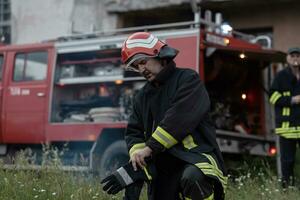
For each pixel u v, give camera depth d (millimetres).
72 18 15094
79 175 7516
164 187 4270
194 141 4168
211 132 4211
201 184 4020
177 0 13930
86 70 10469
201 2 13664
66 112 10531
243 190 7387
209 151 4164
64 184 6672
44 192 6375
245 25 14086
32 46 10914
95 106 10367
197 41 9484
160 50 4191
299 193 7797
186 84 4148
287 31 13758
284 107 8812
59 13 15250
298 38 13656
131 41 4227
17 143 10852
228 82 10398
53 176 6906
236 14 14172
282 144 8828
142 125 4383
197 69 9430
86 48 10406
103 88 10367
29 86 10789
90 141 10070
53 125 10453
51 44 10727
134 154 4109
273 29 13891
